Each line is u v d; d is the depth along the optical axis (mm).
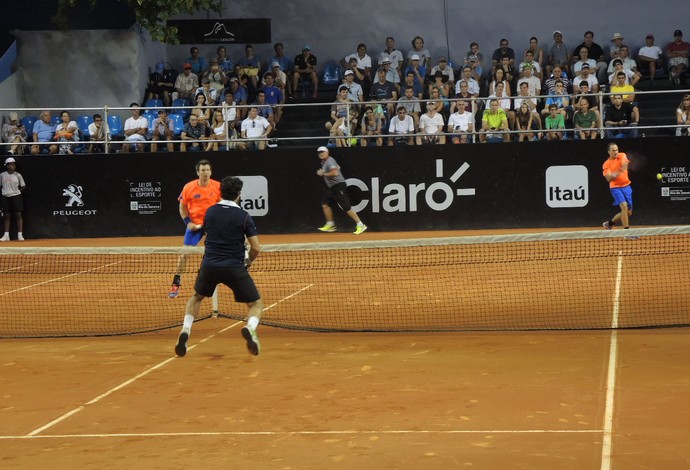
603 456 8047
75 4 37031
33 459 8438
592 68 33938
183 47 39125
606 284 18375
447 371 11508
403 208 30984
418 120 31359
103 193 31703
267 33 38906
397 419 9422
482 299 17078
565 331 13906
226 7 38875
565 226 30484
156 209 31641
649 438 8516
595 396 10062
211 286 12266
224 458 8320
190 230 17812
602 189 30281
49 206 31859
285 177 31234
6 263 25531
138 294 19078
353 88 34500
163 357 12844
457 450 8352
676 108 33375
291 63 37750
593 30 38344
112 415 9883
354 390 10680
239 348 13312
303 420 9492
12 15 37250
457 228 30891
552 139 30344
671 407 9523
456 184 30750
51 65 36406
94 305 17766
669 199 30125
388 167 30875
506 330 14070
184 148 31594
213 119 31656
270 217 31359
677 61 34969
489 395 10266
